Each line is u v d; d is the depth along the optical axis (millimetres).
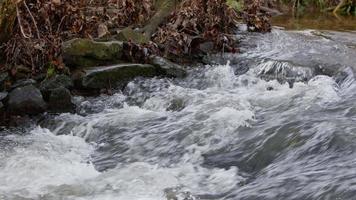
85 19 7879
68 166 5273
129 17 8953
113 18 8820
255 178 4766
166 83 7387
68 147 5863
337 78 7191
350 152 4750
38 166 5234
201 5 8844
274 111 6055
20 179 4957
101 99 7047
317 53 8273
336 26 11664
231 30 9656
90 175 5055
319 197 4133
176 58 8258
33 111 6641
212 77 7551
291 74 7488
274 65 7699
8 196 4578
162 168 5137
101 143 5957
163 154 5469
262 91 6867
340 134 5000
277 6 15664
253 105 6328
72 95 7047
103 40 7984
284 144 5133
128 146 5734
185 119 6090
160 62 7691
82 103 6898
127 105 6836
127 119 6352
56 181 4898
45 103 6691
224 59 8281
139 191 4617
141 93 7141
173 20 8844
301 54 8219
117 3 9102
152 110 6723
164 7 8797
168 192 4586
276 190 4383
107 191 4633
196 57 8383
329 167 4574
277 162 4918
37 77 7023
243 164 5062
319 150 4887
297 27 11352
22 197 4562
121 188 4688
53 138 6086
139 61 7777
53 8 7598
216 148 5379
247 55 8406
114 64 7562
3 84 6781
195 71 7770
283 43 9078
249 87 7246
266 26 9891
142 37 8133
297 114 5793
